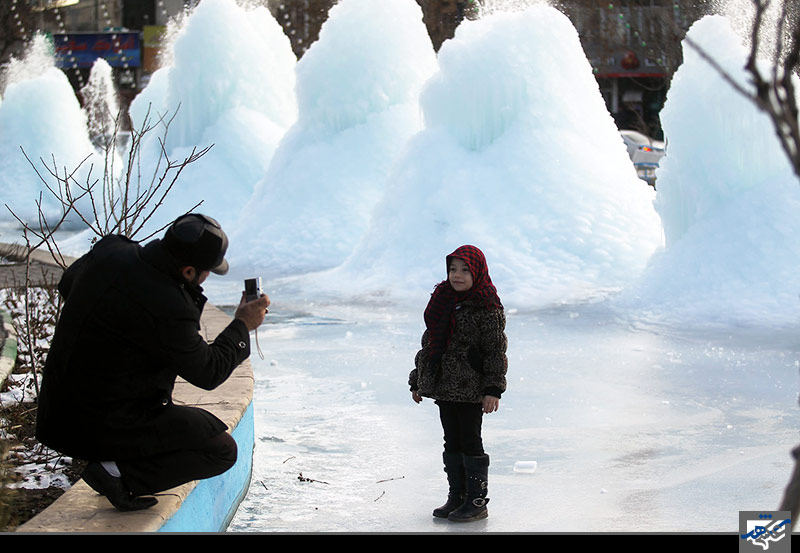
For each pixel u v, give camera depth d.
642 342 8.69
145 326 3.41
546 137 12.31
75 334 3.45
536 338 9.02
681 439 5.66
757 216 9.91
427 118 13.03
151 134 18.84
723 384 7.04
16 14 35.50
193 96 17.55
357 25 15.30
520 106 12.46
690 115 10.32
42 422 3.56
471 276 4.36
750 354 8.01
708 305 9.57
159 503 3.64
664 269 10.35
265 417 6.30
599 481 4.92
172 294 3.44
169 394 3.62
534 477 5.01
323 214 14.52
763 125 9.97
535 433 5.87
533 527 4.28
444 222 12.02
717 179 10.23
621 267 11.47
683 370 7.54
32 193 21.06
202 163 17.19
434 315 4.45
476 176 12.22
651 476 4.98
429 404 6.61
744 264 9.75
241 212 15.79
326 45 15.43
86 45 43.31
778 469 5.04
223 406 4.84
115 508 3.58
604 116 12.85
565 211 11.86
